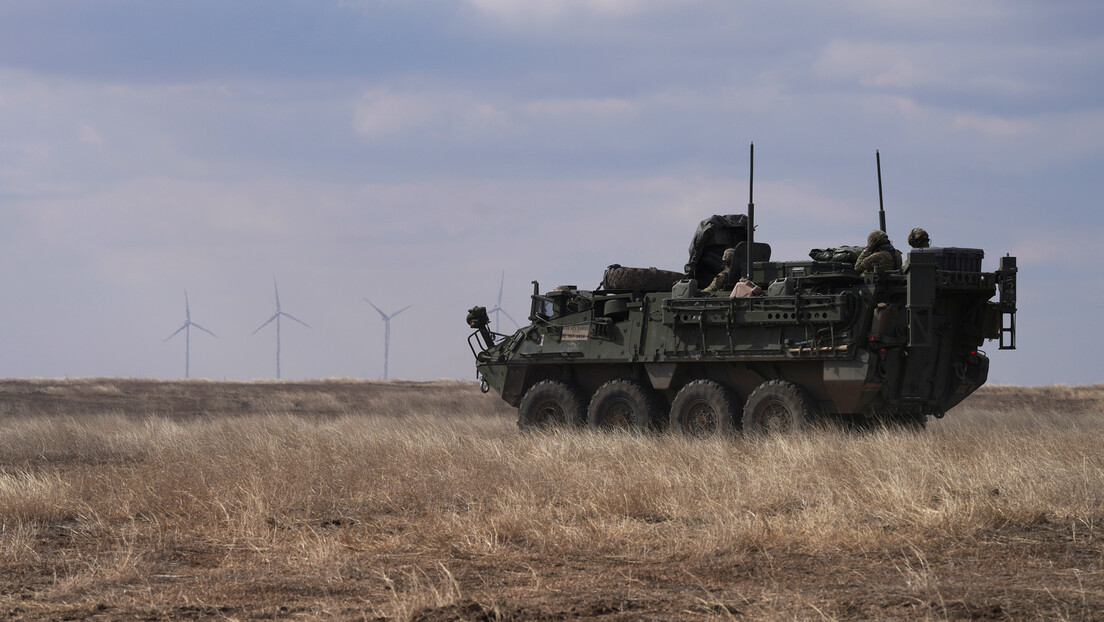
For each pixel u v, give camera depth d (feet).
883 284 192.34
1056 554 90.07
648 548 95.66
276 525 107.86
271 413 349.00
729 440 188.14
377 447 178.29
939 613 70.33
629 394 214.07
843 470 134.41
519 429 230.07
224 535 105.09
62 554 96.78
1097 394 422.00
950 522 100.07
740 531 97.76
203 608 75.56
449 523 106.11
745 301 200.34
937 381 202.08
